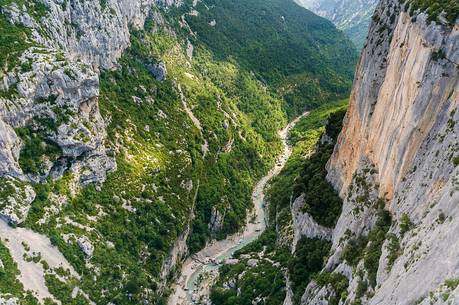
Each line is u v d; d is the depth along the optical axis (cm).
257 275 13888
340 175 11612
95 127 15750
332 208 11500
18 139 13750
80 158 15225
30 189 13450
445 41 7450
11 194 13012
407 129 8031
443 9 7638
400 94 8462
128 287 13938
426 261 6119
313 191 12462
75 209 14625
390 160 8594
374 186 9150
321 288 9344
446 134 7131
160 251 15900
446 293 5200
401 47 8706
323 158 13638
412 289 6069
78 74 15050
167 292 15450
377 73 10025
